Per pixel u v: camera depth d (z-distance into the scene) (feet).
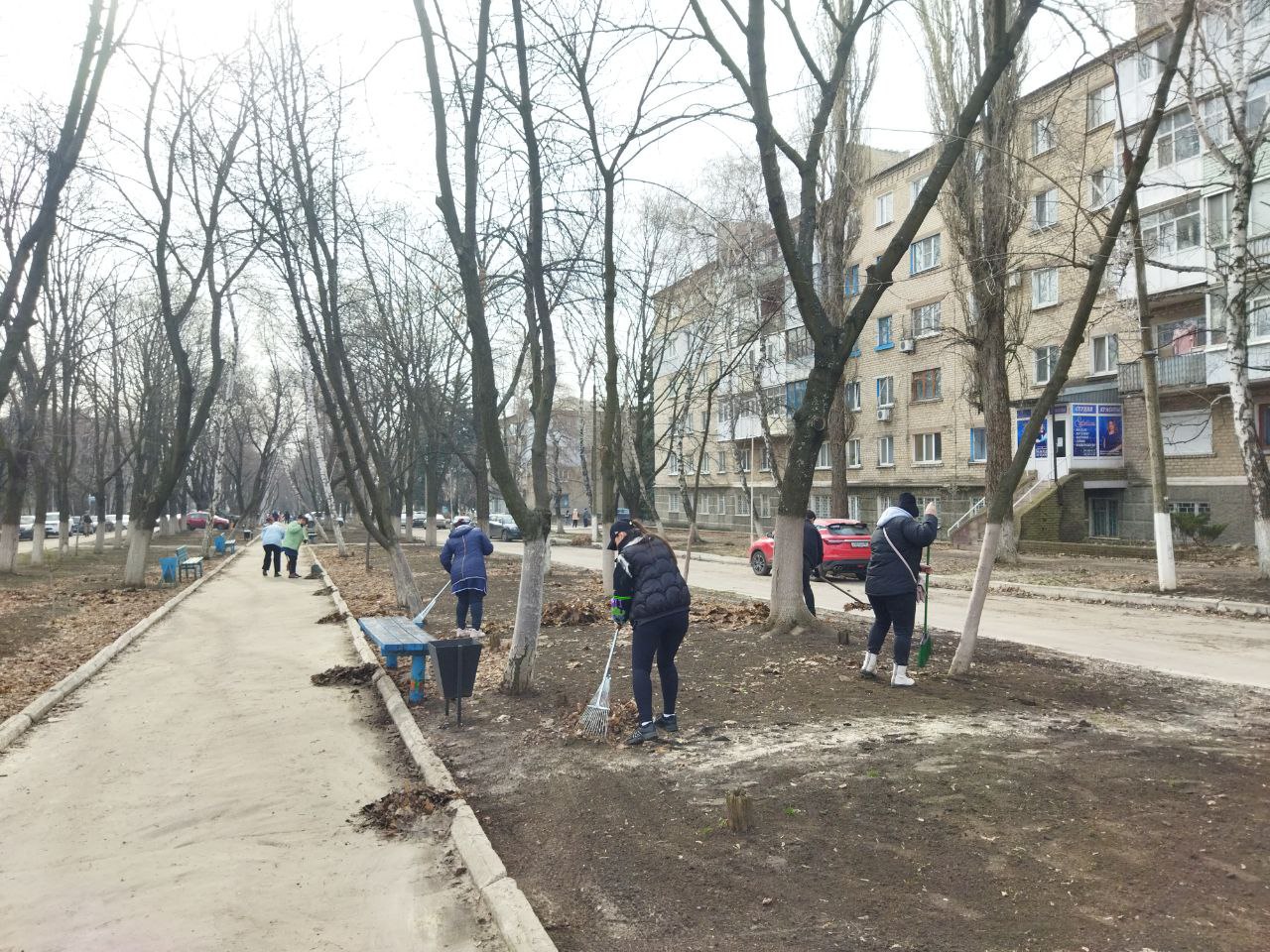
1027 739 18.78
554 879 13.14
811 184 32.12
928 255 115.44
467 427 116.47
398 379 87.92
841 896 11.89
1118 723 20.34
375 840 15.11
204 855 14.51
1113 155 81.92
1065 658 28.86
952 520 111.65
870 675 25.26
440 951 11.33
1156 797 14.87
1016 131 64.59
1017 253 30.53
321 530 165.58
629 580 20.33
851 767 17.06
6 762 20.08
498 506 253.44
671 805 15.61
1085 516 94.43
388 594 56.95
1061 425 94.63
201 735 22.25
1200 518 77.46
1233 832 13.29
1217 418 81.76
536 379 30.81
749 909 11.72
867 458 128.47
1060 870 12.30
